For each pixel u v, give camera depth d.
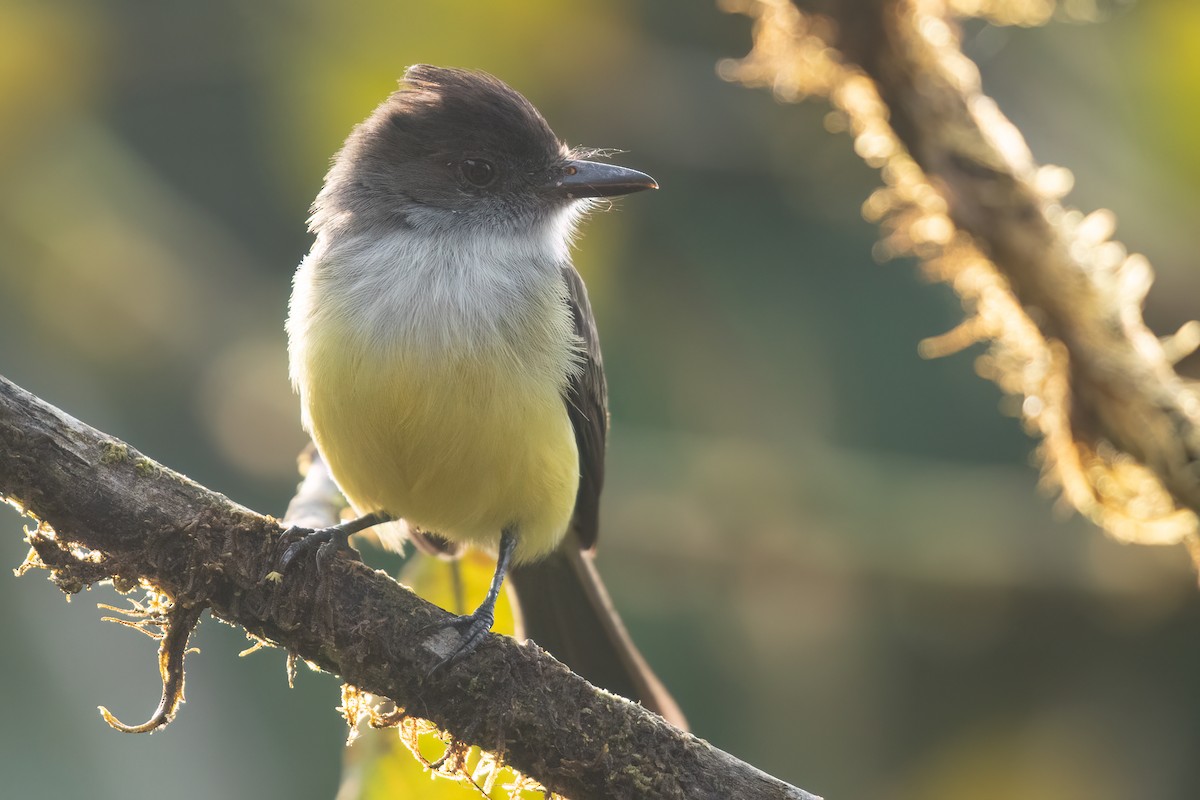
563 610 8.71
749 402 12.18
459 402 7.40
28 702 10.23
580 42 12.35
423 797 6.95
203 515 6.01
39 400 5.89
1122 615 10.98
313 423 7.64
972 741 10.95
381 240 8.02
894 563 11.48
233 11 13.69
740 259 12.56
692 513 11.84
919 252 9.18
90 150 13.38
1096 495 8.72
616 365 12.18
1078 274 8.47
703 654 11.59
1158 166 10.95
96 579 5.98
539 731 6.05
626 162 12.77
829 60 9.04
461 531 8.02
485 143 8.34
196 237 14.01
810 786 11.01
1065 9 9.93
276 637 6.10
